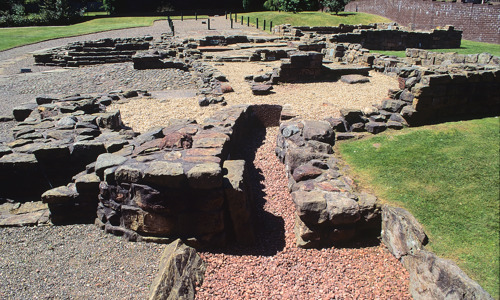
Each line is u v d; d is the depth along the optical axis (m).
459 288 4.03
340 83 13.45
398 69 14.38
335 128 8.70
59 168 6.68
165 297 4.29
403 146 7.70
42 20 40.53
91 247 5.32
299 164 6.93
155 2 50.00
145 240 5.42
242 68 16.27
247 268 5.09
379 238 5.74
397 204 5.87
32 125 8.14
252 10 46.81
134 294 4.45
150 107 10.84
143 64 16.88
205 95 11.83
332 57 18.78
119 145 6.47
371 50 24.84
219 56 18.52
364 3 43.66
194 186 5.09
